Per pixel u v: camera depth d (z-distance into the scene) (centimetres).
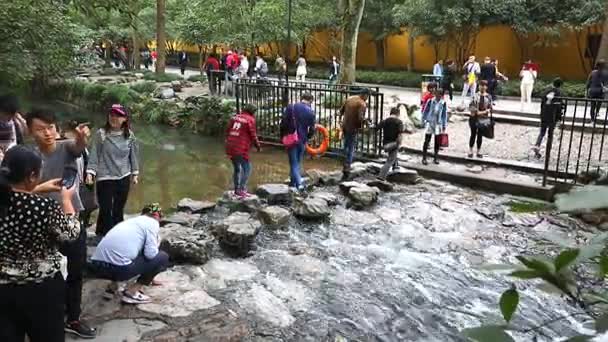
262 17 2292
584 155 1058
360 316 508
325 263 619
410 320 510
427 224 755
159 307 483
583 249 91
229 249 624
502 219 778
